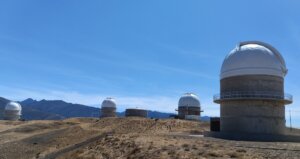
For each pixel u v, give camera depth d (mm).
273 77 41281
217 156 19250
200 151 20969
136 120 68688
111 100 107500
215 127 51031
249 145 25062
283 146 24484
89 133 56594
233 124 41500
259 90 40406
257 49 42312
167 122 65188
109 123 69250
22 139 55750
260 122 40125
